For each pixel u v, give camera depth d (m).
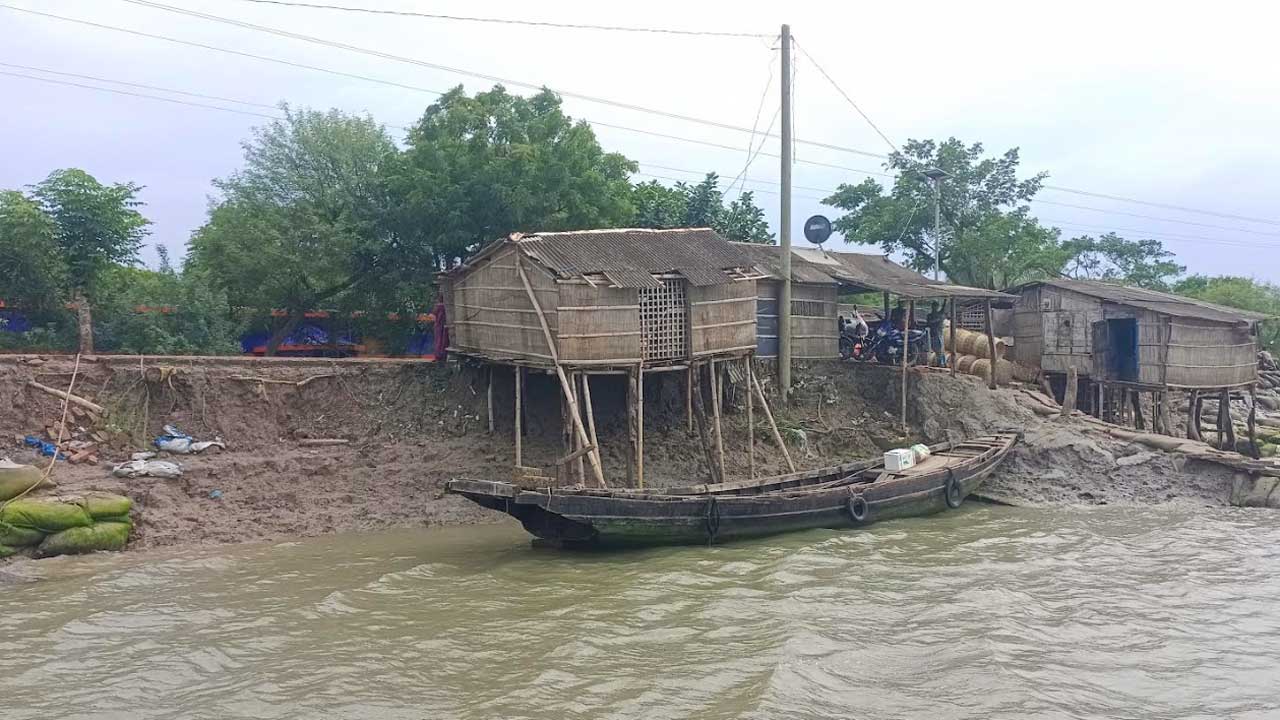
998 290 33.06
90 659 12.42
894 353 30.19
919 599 14.92
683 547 18.34
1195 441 25.55
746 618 13.92
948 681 11.50
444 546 18.73
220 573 16.55
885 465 22.42
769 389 27.52
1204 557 17.84
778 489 21.23
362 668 12.06
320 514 20.28
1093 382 29.03
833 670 11.84
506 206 26.58
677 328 21.50
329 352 30.94
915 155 41.56
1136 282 51.22
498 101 28.25
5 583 15.77
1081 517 21.62
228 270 27.03
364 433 23.38
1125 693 11.39
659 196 34.19
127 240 26.34
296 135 30.89
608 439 24.31
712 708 10.76
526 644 12.88
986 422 26.94
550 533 17.92
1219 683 11.73
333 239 26.91
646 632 13.30
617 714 10.61
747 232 34.97
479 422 24.11
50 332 24.67
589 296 19.97
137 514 18.86
